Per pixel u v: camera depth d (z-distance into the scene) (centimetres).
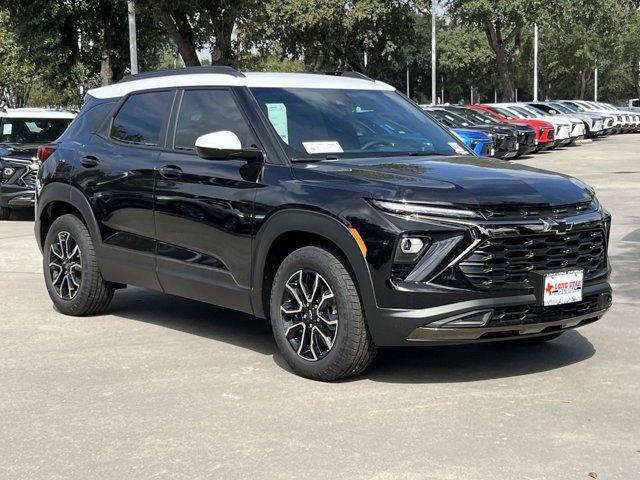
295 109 604
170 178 625
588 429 450
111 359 595
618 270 903
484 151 2358
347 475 392
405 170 539
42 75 3023
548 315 510
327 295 522
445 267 484
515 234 492
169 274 630
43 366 580
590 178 1998
